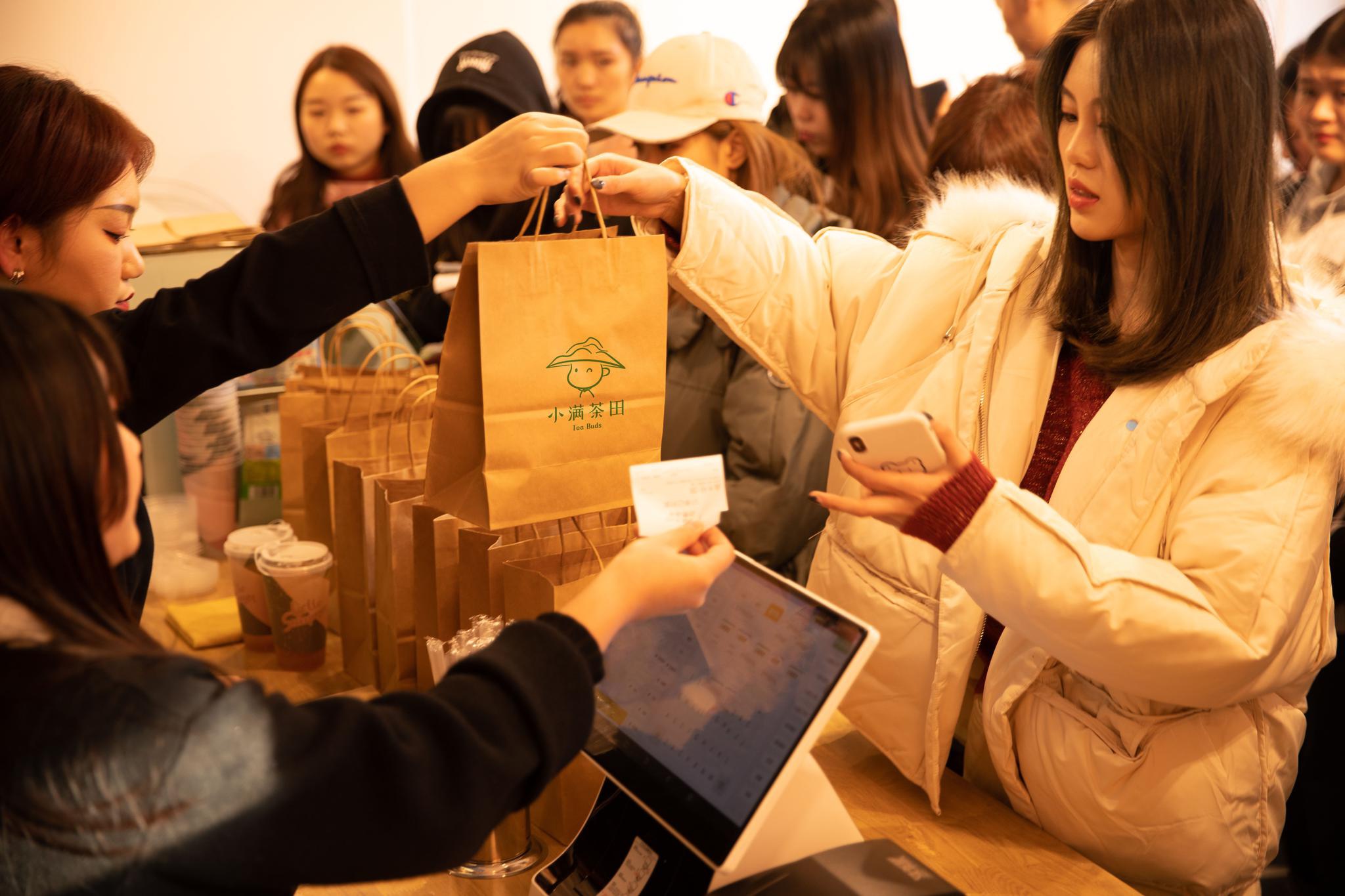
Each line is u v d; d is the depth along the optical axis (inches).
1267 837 47.4
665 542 33.4
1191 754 45.0
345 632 62.3
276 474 79.8
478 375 44.1
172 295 46.4
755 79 89.4
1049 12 110.3
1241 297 42.6
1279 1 144.6
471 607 50.7
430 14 156.2
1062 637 40.5
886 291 57.0
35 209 45.9
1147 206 43.3
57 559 26.1
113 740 24.6
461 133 118.0
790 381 59.7
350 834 26.2
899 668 50.7
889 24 96.3
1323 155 91.4
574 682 29.6
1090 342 47.8
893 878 34.3
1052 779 47.3
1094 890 43.8
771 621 35.3
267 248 45.2
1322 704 79.0
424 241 45.6
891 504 40.9
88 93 48.8
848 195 98.0
